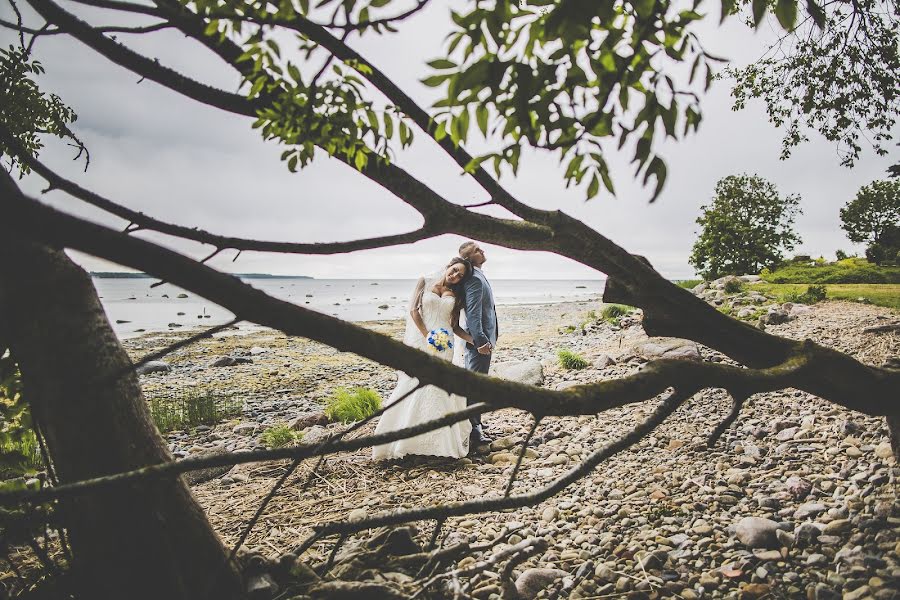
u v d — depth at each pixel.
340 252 2.14
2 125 1.75
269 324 1.44
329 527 2.30
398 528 2.83
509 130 1.38
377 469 5.22
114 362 1.95
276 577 2.41
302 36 1.73
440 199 2.16
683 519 3.33
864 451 3.76
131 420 1.95
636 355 9.62
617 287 3.01
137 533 1.88
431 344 5.38
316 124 1.82
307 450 1.74
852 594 2.24
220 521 4.04
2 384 2.24
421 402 5.21
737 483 3.79
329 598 2.22
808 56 5.29
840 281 20.02
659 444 5.03
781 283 20.78
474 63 1.22
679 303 2.76
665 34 1.29
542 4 1.28
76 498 1.91
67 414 1.84
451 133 1.38
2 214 1.11
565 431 5.92
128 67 1.91
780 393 5.81
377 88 2.02
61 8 1.74
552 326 22.94
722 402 5.95
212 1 1.59
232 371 15.16
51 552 3.20
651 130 1.31
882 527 2.68
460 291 5.66
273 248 2.07
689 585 2.62
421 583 2.39
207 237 2.01
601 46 1.32
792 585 2.46
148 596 1.90
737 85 6.54
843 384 2.66
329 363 16.41
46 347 1.82
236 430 7.99
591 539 3.23
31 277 1.82
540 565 2.98
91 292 2.00
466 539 3.42
